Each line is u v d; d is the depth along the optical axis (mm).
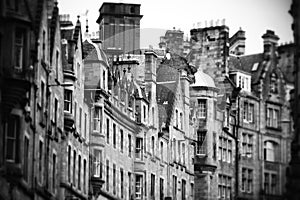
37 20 70062
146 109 96750
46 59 72625
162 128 99500
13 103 63125
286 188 67562
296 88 68062
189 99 102250
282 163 72562
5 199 62562
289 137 72312
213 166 99312
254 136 82188
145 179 95750
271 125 77188
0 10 62562
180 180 100688
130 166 94750
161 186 98812
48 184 73688
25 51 64062
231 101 95312
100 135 86750
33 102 68438
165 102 101312
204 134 99688
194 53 103062
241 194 80250
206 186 99812
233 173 90500
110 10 99438
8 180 63188
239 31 99500
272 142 76500
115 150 91062
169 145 100250
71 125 79188
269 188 73125
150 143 97000
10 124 63938
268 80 80125
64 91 78938
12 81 62875
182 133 101312
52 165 74938
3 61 63031
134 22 100125
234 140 91062
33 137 68562
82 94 83500
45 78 72438
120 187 92438
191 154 100250
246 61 90000
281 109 76875
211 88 98938
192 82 102312
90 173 86312
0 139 62156
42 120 71062
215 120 98500
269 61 78250
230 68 99875
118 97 91750
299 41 67875
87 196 85062
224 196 93750
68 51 80062
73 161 81000
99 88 86438
